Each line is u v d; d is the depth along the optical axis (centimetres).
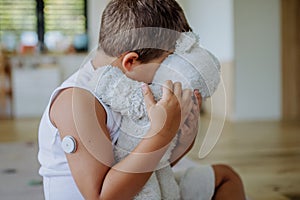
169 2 90
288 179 232
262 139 359
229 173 120
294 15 484
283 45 485
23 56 573
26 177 239
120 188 81
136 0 88
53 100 88
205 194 111
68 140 83
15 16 598
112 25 87
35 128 445
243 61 477
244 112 484
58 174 92
